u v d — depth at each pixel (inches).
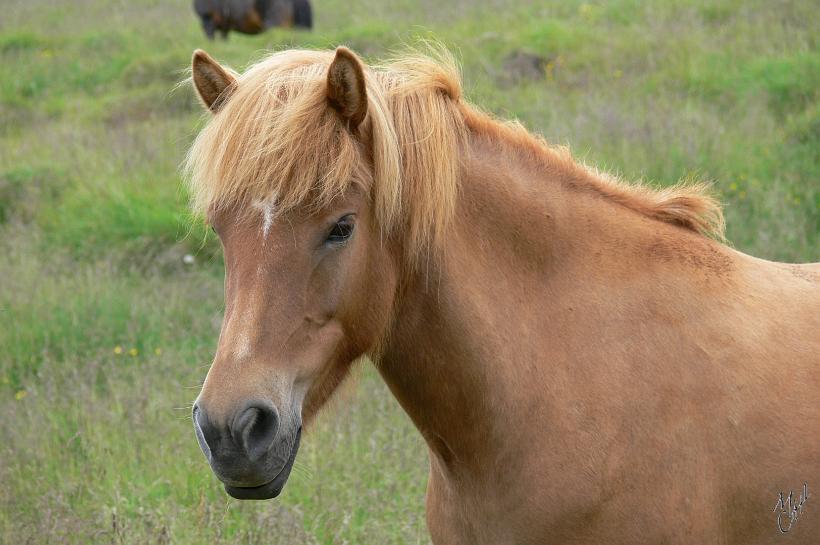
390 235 137.9
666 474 139.3
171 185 479.2
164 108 665.6
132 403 288.5
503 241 145.4
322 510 235.0
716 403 141.6
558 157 153.1
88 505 241.8
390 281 139.0
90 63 842.2
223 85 144.4
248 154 125.6
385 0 940.6
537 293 145.8
